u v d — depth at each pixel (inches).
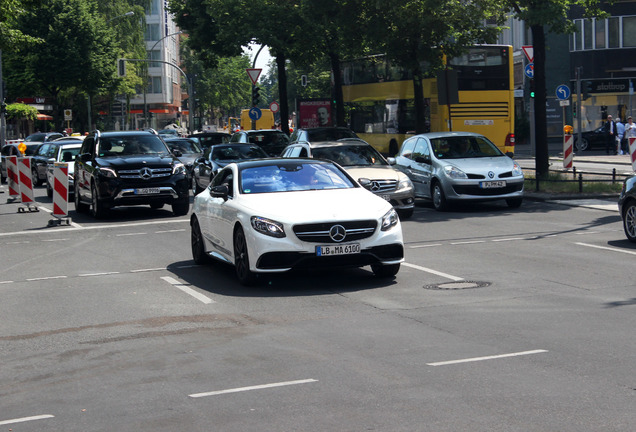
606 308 360.5
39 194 1210.6
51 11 2669.8
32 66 2679.6
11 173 1030.4
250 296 416.8
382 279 453.1
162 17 4852.4
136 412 235.9
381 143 1541.6
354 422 220.2
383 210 439.2
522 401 233.8
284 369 276.8
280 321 355.6
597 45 2124.8
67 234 722.2
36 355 310.7
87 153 896.3
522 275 451.2
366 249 428.5
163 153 892.6
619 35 2105.1
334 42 1503.4
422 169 845.2
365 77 1601.9
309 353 297.3
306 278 463.8
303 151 815.7
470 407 229.6
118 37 3088.1
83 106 3137.3
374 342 311.3
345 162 783.1
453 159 823.7
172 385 262.4
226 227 464.4
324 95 3228.3
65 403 248.1
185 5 1868.8
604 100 2139.5
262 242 423.5
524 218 730.2
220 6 1574.8
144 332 343.0
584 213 756.6
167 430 219.9
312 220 422.3
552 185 939.3
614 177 927.7
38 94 2891.2
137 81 3164.4
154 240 664.4
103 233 724.0
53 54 2674.7
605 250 531.8
